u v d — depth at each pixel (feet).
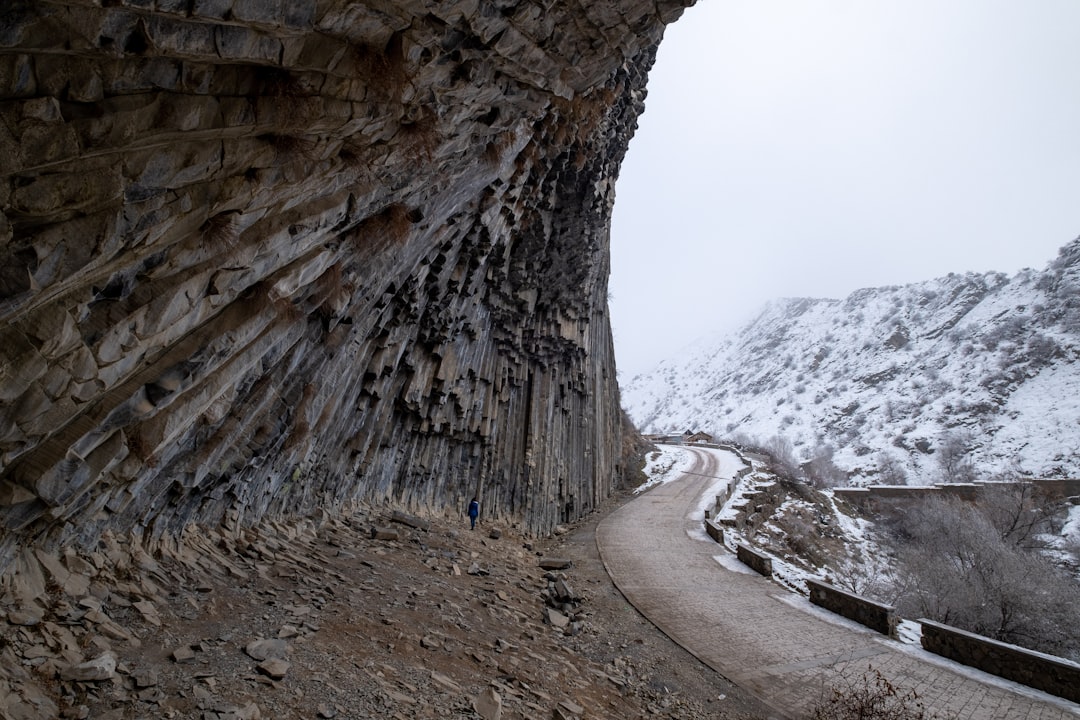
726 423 498.28
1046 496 141.18
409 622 32.73
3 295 14.25
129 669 18.94
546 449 101.81
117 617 21.88
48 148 14.03
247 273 24.45
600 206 83.41
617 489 159.22
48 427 18.22
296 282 29.78
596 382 137.80
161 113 16.31
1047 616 62.85
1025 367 294.46
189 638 22.72
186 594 26.40
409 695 23.82
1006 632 61.98
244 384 31.86
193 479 30.40
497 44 27.17
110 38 13.93
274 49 18.31
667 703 33.12
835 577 98.48
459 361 71.67
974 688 35.68
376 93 23.81
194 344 24.45
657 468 187.21
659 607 51.44
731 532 94.68
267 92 19.56
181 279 20.84
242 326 26.84
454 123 31.96
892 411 333.01
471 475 82.28
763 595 57.00
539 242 75.41
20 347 15.62
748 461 188.34
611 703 31.40
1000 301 406.82
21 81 13.16
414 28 22.45
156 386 22.86
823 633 46.21
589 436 129.39
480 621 37.52
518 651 34.32
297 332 34.81
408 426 65.00
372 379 51.67
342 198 28.45
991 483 154.61
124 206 16.51
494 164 43.65
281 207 24.59
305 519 46.42
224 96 18.13
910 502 160.25
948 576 73.61
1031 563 77.92
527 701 27.55
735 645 43.04
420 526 59.88
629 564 68.18
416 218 39.24
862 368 443.73
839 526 144.25
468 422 78.84
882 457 271.69
